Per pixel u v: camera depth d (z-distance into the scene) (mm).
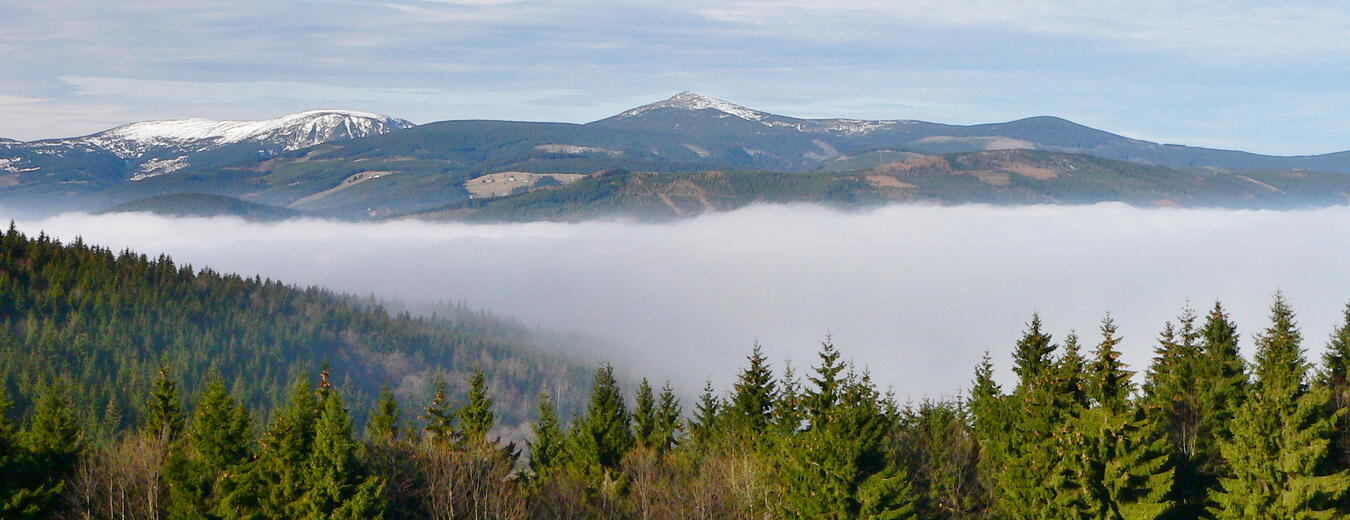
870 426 75875
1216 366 88875
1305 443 66250
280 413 83688
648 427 111375
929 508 79062
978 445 88062
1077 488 71312
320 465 73312
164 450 88188
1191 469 77812
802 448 75812
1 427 79875
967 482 83625
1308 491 65500
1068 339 84125
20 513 75438
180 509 79250
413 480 80812
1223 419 82562
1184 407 85812
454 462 82500
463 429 105625
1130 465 69812
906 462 83375
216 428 84750
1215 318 98250
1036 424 74938
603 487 92062
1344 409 67438
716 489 84312
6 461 77500
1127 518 69188
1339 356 93000
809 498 72938
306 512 73500
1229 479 70375
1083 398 81312
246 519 75312
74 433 85500
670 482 88625
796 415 94312
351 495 73250
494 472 85188
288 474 75688
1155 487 69562
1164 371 93625
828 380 78688
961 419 100438
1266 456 67125
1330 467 70500
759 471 83938
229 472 81062
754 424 105125
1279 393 67625
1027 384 84875
